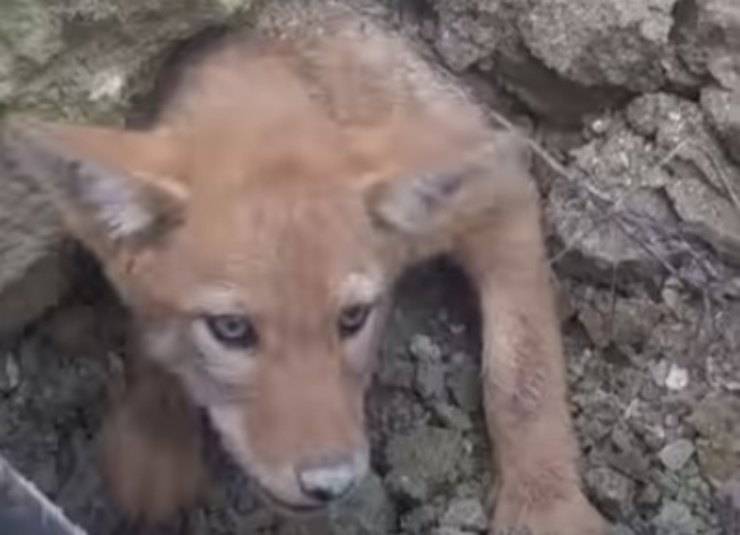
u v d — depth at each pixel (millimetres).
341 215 794
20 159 799
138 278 814
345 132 849
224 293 781
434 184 824
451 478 905
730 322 928
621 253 935
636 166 956
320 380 778
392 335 938
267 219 788
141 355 850
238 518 890
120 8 841
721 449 897
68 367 918
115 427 881
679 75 958
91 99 852
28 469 900
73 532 665
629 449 907
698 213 935
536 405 899
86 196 801
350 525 887
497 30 979
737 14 940
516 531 879
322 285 778
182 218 799
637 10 951
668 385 920
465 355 939
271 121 843
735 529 873
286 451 770
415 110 895
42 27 824
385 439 913
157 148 819
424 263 917
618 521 894
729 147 945
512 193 898
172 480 875
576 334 948
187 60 888
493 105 998
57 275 891
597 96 975
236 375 791
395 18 997
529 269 911
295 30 918
